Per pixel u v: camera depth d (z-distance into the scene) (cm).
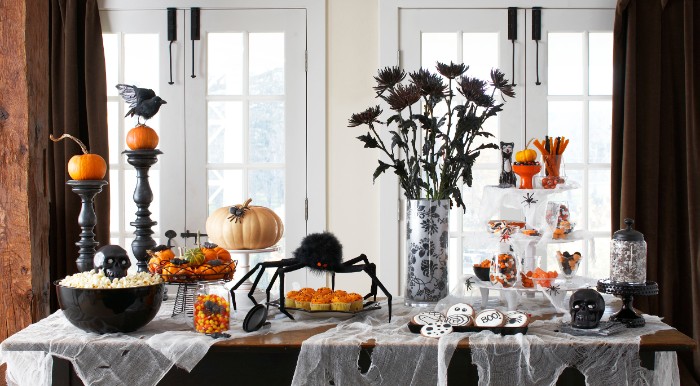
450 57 426
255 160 431
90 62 408
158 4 424
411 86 255
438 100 261
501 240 255
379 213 427
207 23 425
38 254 335
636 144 414
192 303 257
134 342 216
